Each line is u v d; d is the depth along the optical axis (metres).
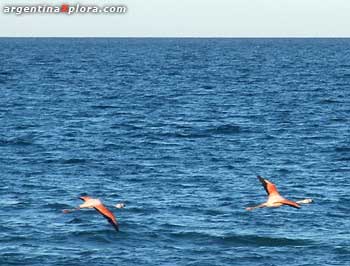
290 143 79.38
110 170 65.06
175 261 41.84
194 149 75.69
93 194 56.44
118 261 41.75
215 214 50.97
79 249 43.69
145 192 57.03
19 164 67.50
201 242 45.12
